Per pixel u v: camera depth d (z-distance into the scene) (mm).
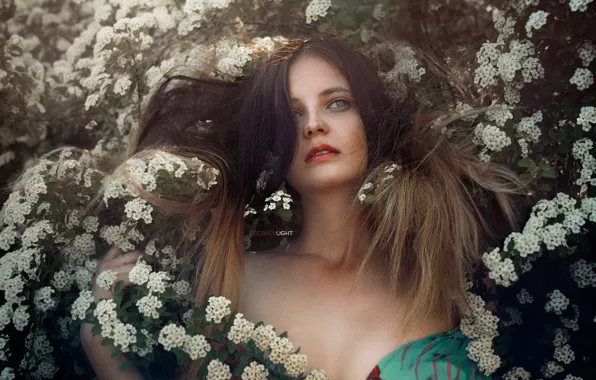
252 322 1644
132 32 1953
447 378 1528
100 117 2135
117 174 1701
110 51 1945
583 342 1657
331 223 1732
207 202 1745
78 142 2197
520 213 1692
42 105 2201
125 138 2049
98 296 1630
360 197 1679
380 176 1695
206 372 1513
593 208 1500
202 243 1750
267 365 1508
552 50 1646
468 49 1908
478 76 1711
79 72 2223
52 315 1679
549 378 1664
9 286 1598
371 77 1769
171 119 1925
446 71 1884
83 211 1726
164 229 1730
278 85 1724
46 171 1764
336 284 1670
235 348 1515
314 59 1736
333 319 1604
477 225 1729
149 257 1706
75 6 2424
